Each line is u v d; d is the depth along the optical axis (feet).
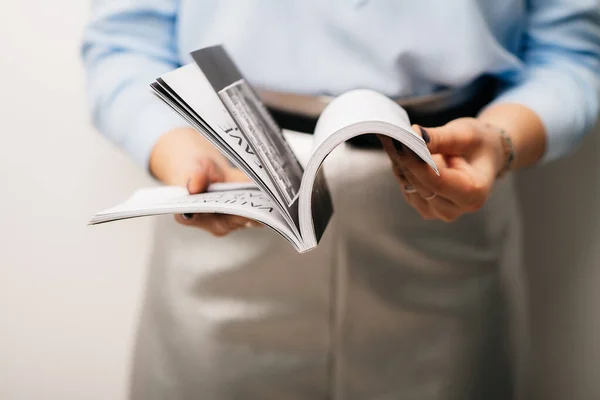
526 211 3.99
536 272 4.06
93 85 2.68
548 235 3.94
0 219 4.09
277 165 1.87
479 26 2.40
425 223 2.48
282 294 2.62
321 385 2.78
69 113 3.89
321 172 2.18
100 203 4.08
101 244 4.18
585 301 3.84
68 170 4.01
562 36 2.72
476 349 2.67
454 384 2.69
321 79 2.52
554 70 2.68
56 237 4.15
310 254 2.55
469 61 2.43
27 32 3.74
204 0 2.53
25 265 4.20
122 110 2.56
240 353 2.72
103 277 4.26
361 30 2.41
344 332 2.66
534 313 4.11
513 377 2.85
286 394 2.78
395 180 2.42
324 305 2.63
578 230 3.79
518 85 2.64
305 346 2.71
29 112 3.89
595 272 3.74
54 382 4.46
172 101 1.78
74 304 4.31
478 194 1.89
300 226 1.71
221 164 2.43
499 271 2.70
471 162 2.04
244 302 2.65
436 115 2.57
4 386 4.43
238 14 2.49
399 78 2.49
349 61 2.48
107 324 4.36
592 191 3.67
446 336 2.64
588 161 3.65
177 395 2.81
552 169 3.83
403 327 2.64
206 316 2.68
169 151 2.39
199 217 2.08
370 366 2.71
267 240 2.56
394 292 2.57
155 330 2.84
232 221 2.04
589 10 2.68
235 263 2.61
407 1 2.37
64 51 3.78
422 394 2.72
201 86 1.85
